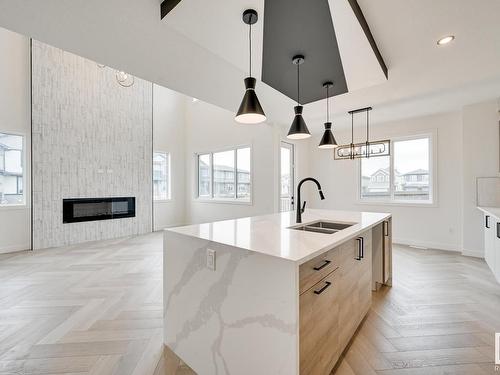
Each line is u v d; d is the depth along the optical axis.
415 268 3.55
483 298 2.63
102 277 3.25
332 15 1.75
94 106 5.43
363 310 2.14
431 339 1.94
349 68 2.52
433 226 4.60
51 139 4.83
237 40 2.05
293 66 2.48
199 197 7.13
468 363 1.67
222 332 1.44
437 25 1.94
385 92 3.36
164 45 2.17
